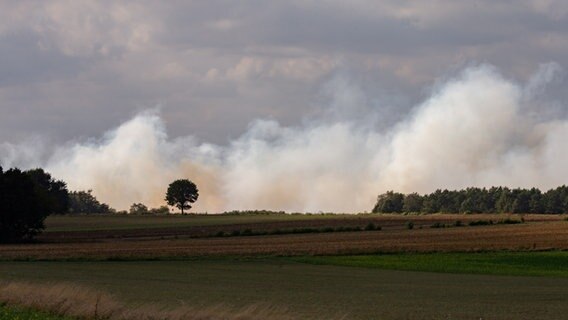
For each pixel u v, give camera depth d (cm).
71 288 3753
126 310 3128
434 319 3894
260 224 17275
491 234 12144
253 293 5269
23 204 12950
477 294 5312
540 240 10681
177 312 3084
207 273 7138
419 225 15588
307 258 8862
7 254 9219
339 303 4647
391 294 5297
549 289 5694
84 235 14588
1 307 3178
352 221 17725
